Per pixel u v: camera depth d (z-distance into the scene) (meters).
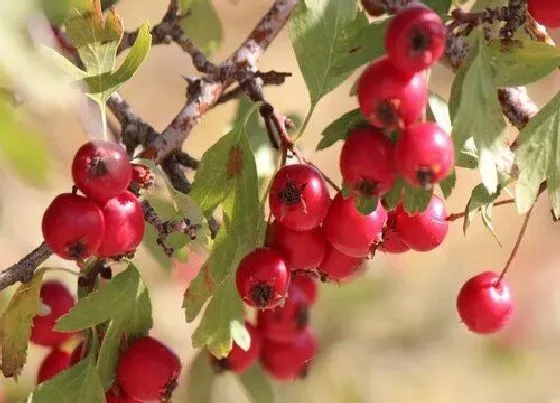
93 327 0.53
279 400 0.66
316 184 0.51
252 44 0.56
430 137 0.49
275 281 0.51
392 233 0.53
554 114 0.51
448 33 0.51
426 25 0.49
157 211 0.57
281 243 0.52
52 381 0.52
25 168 0.48
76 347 0.55
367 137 0.50
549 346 1.00
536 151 0.51
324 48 0.52
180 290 0.76
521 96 0.53
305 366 0.61
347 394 0.78
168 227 0.52
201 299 0.52
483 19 0.51
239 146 0.52
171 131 0.55
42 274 0.53
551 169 0.51
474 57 0.51
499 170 0.51
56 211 0.50
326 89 0.52
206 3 0.62
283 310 0.58
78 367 0.53
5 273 0.52
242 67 0.56
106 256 0.51
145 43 0.51
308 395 0.73
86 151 0.50
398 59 0.49
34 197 0.76
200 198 0.52
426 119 0.52
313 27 0.52
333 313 0.79
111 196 0.50
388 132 0.50
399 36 0.49
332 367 0.77
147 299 0.53
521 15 0.51
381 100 0.49
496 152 0.51
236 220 0.52
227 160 0.52
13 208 0.75
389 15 0.52
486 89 0.51
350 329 0.80
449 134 0.52
